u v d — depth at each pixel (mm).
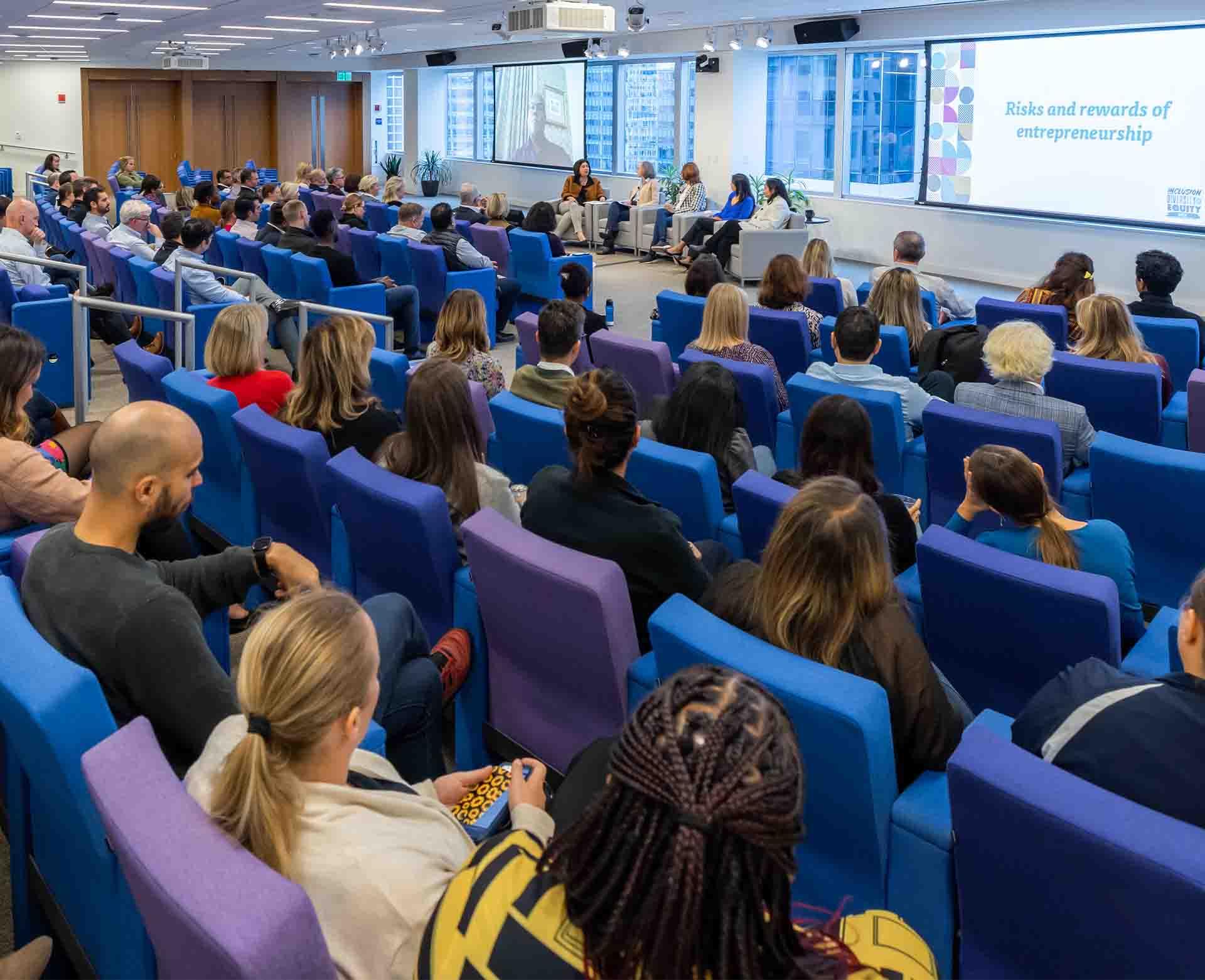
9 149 25500
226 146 22922
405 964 1281
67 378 6328
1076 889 1370
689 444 3326
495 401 3826
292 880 1258
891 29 12297
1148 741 1511
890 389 4297
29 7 12367
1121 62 10336
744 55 14258
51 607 1830
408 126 21984
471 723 2646
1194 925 1249
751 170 14758
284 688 1277
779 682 1674
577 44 16188
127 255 8008
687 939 850
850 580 1800
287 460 3088
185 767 1820
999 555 2219
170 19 14016
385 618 2318
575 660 2262
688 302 6199
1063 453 3850
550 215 9789
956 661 2418
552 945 948
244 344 3988
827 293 6941
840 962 973
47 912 1944
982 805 1436
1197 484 3094
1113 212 10648
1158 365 4641
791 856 895
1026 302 6188
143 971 1606
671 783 871
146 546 2721
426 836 1356
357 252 9703
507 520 2330
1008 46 11242
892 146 13086
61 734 1493
